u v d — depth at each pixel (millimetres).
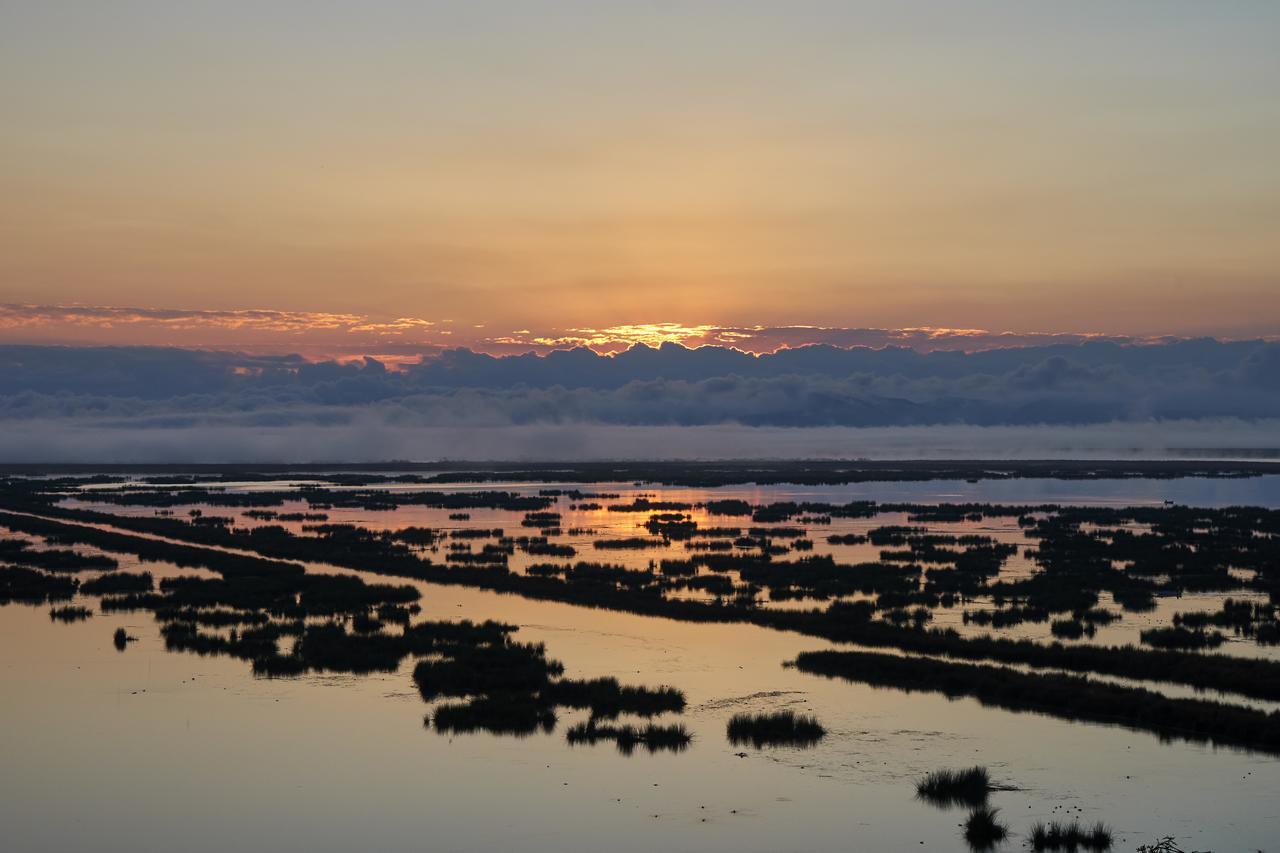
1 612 65375
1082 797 34812
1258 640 56000
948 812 33750
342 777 36781
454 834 32250
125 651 54594
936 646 54094
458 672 48719
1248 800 34438
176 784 36156
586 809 34031
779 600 69500
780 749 39562
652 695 45406
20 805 34344
